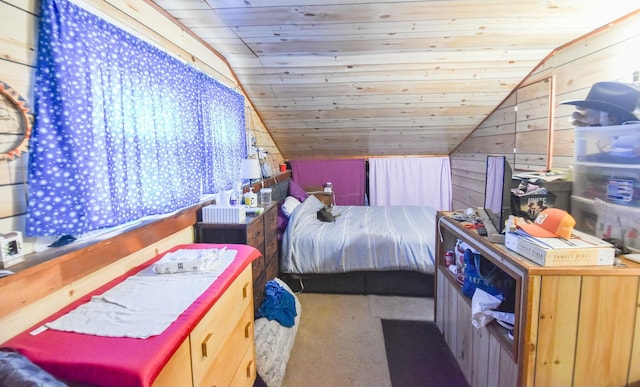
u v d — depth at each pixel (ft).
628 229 4.97
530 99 9.98
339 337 7.86
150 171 5.66
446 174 16.48
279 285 8.64
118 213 4.97
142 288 4.28
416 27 7.46
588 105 5.71
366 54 8.95
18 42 3.64
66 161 4.04
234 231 7.20
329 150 16.14
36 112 3.78
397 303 9.55
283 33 7.76
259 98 11.50
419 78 10.28
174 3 6.29
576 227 5.99
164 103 6.04
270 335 6.72
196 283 4.43
